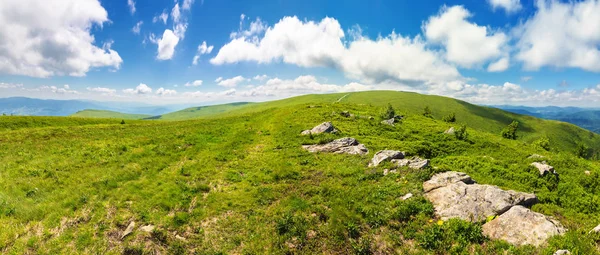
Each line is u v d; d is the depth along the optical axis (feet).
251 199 65.72
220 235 52.70
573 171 100.01
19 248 46.32
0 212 55.06
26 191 65.92
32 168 79.97
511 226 47.96
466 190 59.41
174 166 91.81
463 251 44.01
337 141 115.75
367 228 51.85
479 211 53.16
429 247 46.14
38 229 51.52
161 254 47.67
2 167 79.56
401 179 71.15
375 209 57.11
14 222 52.60
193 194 68.90
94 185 70.44
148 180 75.82
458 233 47.62
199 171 86.43
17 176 74.23
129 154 101.50
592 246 40.81
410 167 78.28
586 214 57.72
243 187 73.72
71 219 55.01
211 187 74.38
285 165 90.68
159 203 62.39
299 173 83.05
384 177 74.23
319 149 110.83
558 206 60.08
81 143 113.29
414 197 60.18
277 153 107.45
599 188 78.54
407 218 53.93
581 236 43.27
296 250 47.32
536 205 56.39
